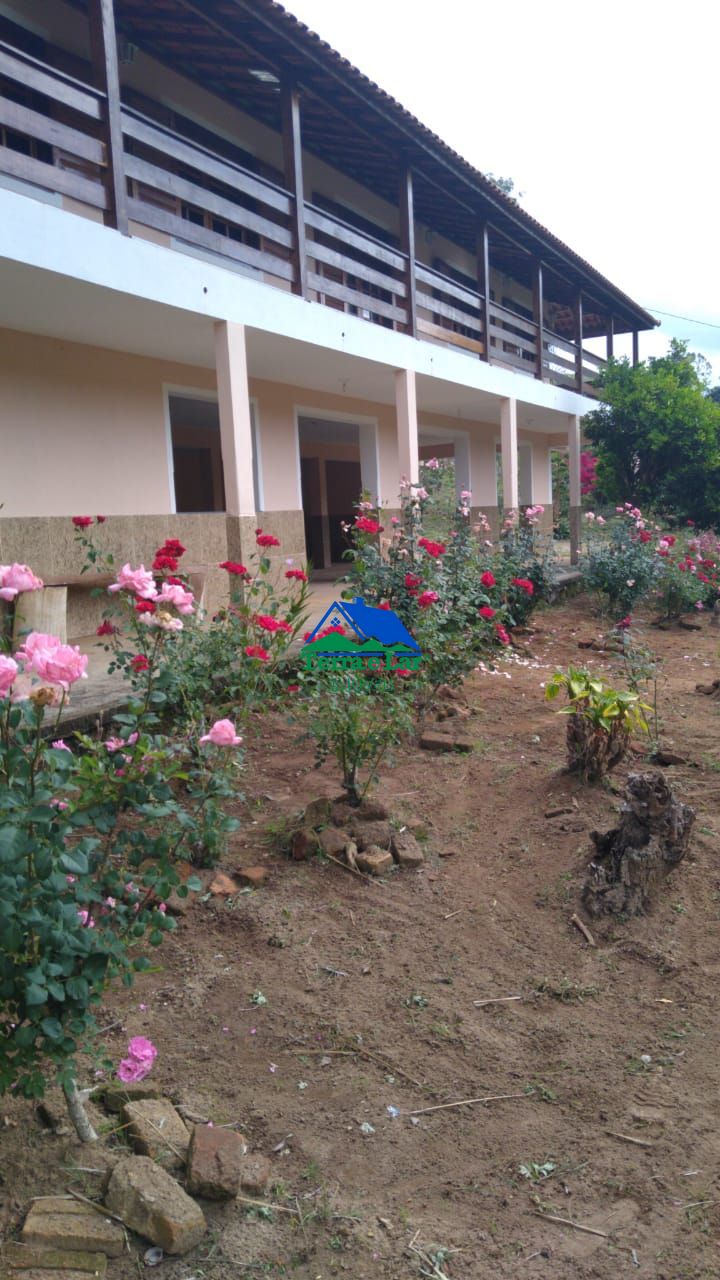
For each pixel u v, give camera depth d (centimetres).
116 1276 208
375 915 373
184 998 314
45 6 825
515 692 718
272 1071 282
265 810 457
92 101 644
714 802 476
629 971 340
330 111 1039
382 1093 274
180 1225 214
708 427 1608
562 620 1124
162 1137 245
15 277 614
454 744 558
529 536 1116
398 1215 230
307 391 1220
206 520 918
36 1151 241
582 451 1956
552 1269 215
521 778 514
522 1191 239
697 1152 251
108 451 876
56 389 815
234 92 1030
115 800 253
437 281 1180
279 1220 227
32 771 214
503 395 1348
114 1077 273
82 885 241
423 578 688
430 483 2738
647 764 538
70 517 805
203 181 1043
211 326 784
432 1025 306
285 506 1175
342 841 416
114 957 226
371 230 1391
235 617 540
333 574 1576
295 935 354
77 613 805
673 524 1686
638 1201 235
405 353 1062
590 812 459
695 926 367
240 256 806
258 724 577
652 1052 294
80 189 637
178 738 453
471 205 1258
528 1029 306
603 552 1223
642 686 749
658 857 375
